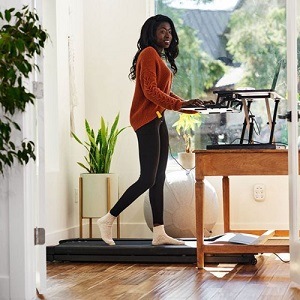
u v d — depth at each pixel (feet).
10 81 11.94
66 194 20.77
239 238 17.29
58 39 20.11
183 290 13.55
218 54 22.43
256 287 13.80
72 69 20.99
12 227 12.57
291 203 13.74
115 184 20.98
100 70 22.41
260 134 22.08
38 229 13.04
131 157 22.16
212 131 22.33
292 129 13.60
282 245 16.21
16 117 12.53
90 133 21.17
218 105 16.70
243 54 22.34
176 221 20.22
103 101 22.39
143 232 22.04
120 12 22.38
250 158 16.02
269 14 22.24
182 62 22.52
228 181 19.69
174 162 22.35
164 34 17.72
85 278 15.17
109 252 17.70
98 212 20.58
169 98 16.88
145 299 12.57
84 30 22.47
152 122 17.46
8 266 12.59
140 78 17.44
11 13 12.59
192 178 20.42
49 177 19.51
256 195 21.49
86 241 19.38
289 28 13.48
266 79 22.21
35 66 12.80
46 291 13.37
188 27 22.53
